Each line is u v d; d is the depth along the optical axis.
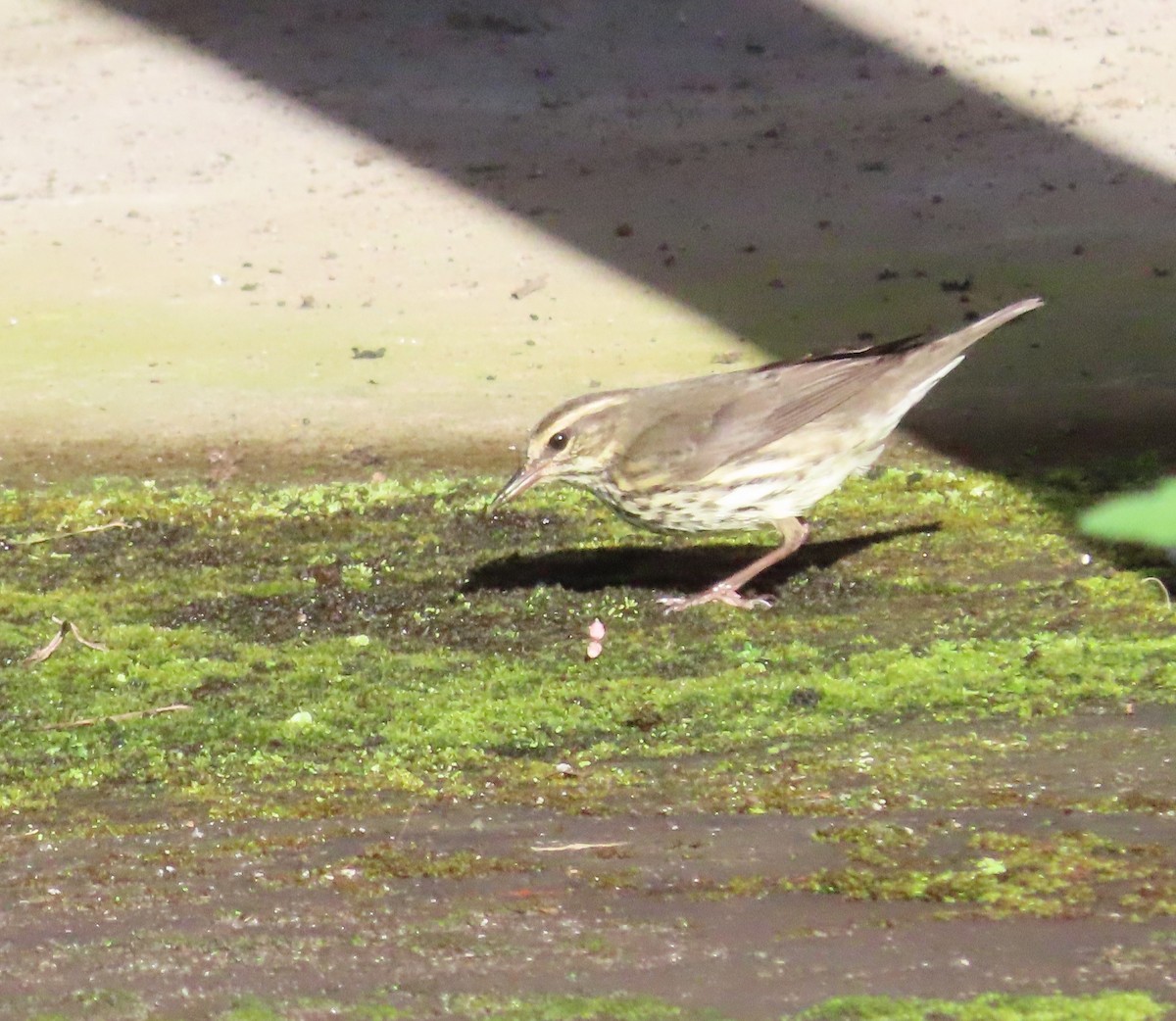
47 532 12.51
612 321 15.98
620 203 18.66
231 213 18.81
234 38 22.59
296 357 15.49
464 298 16.66
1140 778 8.44
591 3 23.03
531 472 11.58
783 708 9.73
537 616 11.18
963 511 12.38
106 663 10.56
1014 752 8.90
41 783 9.05
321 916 7.34
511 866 7.78
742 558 12.08
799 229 17.80
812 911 7.16
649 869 7.68
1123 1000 6.23
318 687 10.20
